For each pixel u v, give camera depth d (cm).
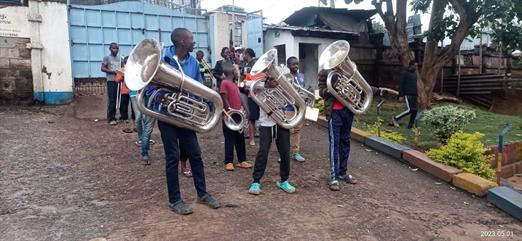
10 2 1073
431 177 658
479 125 1102
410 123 981
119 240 375
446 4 1245
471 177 606
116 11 1332
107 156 657
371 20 1883
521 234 459
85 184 526
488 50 2083
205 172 589
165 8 1430
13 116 959
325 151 754
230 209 456
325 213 467
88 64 1284
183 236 387
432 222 472
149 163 619
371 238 414
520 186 814
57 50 1141
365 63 1783
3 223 404
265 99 480
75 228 398
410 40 1877
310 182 570
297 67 637
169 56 418
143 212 438
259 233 404
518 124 1127
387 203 518
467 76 1809
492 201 550
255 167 508
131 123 930
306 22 1853
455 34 1238
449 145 682
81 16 1272
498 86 1720
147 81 376
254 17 1658
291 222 435
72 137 784
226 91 572
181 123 415
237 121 585
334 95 537
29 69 1111
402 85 980
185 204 443
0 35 1065
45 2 1116
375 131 892
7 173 559
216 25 1491
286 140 511
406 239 420
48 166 598
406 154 723
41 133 805
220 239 386
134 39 1370
